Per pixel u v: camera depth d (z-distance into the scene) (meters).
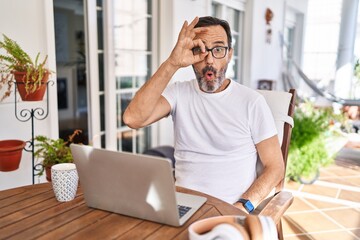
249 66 4.65
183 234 0.85
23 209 0.99
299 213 2.52
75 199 1.07
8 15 1.79
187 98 1.49
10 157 1.58
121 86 2.81
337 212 2.54
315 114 3.42
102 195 0.95
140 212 0.91
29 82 1.60
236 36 4.48
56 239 0.82
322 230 2.26
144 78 3.05
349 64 5.18
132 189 0.90
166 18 3.04
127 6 2.75
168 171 0.82
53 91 2.08
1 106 1.79
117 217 0.94
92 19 2.50
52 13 2.04
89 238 0.83
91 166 0.92
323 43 6.09
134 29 2.86
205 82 1.41
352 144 3.77
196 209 0.99
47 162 1.69
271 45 5.32
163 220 0.89
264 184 1.32
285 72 5.94
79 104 2.62
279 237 1.35
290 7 5.87
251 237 0.69
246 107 1.42
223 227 0.69
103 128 2.72
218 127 1.43
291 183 3.15
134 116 1.37
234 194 1.40
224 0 3.97
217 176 1.42
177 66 1.32
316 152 3.09
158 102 1.46
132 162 0.85
